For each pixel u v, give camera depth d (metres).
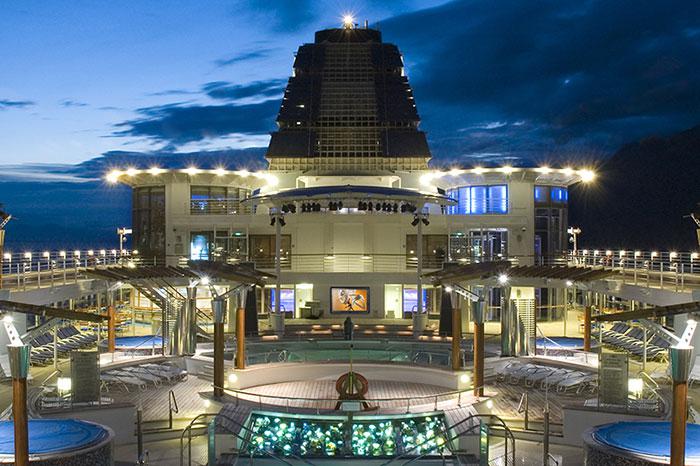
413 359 28.42
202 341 33.88
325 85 56.00
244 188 49.84
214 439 18.77
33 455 14.55
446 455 19.23
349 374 22.84
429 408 22.17
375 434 20.84
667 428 16.22
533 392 25.72
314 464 19.17
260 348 30.14
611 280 34.66
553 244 47.31
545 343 31.89
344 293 43.50
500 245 44.84
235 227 45.62
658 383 25.78
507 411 23.30
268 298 44.72
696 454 14.01
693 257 33.47
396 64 58.62
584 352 30.41
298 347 30.09
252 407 22.11
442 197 40.47
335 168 49.25
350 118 52.25
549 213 47.19
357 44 61.16
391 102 53.88
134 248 47.91
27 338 14.92
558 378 25.83
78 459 14.98
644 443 14.98
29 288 30.23
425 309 43.91
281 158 49.47
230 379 25.81
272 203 40.62
